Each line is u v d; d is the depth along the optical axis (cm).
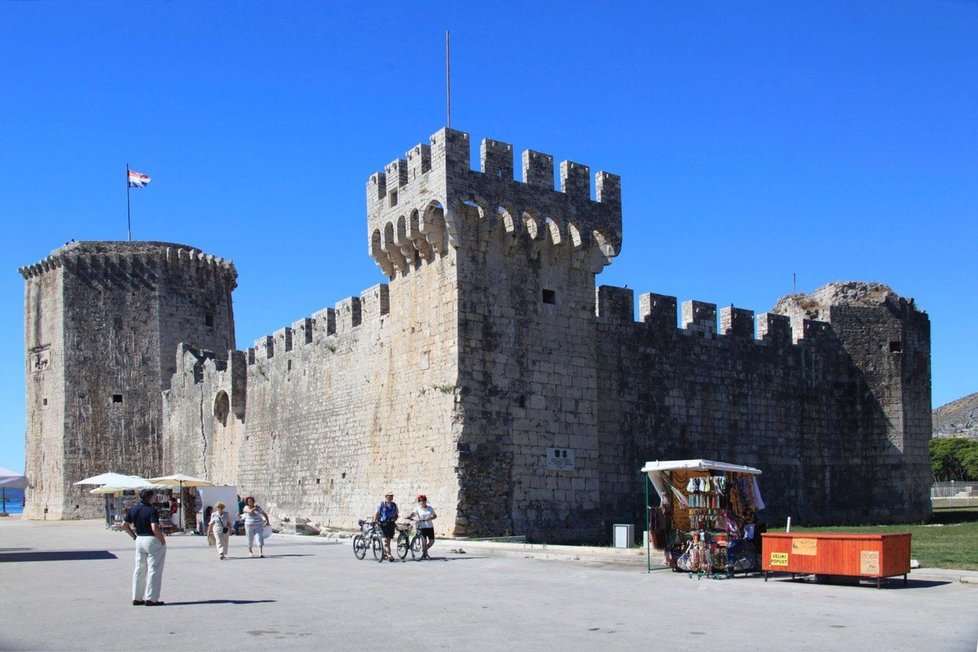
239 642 1798
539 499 4556
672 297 5453
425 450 4625
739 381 5628
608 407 5034
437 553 3828
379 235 4947
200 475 7812
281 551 4094
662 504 3111
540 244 4766
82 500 8419
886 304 6156
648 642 1772
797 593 2433
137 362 8712
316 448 5950
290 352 6469
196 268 9075
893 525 5597
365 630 1925
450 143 4491
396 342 4969
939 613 2083
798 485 5766
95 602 2406
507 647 1730
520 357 4612
